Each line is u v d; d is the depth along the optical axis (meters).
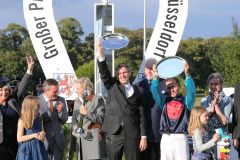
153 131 6.64
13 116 6.16
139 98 6.44
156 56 8.65
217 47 52.88
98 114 6.76
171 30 8.62
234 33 32.84
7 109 6.13
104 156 6.94
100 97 6.86
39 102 6.12
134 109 6.39
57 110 6.68
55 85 6.63
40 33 8.70
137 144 6.39
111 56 9.07
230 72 31.19
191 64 53.16
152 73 6.75
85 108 6.80
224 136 6.33
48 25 8.69
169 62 6.57
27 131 6.06
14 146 6.21
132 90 6.45
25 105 5.99
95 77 9.09
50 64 8.73
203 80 53.00
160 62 6.57
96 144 6.79
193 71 53.03
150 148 6.70
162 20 8.64
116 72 6.56
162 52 8.63
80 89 6.86
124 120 6.38
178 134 6.27
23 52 39.47
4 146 6.05
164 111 6.38
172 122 6.29
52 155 6.64
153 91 6.46
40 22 8.69
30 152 5.98
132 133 6.37
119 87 6.47
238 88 6.61
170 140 6.26
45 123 6.60
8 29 42.75
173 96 6.41
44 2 8.66
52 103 6.67
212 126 6.50
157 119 6.65
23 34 43.19
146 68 6.83
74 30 43.62
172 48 8.62
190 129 6.15
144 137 6.39
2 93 6.09
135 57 45.91
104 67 6.55
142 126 6.41
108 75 6.57
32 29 8.68
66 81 8.77
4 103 6.16
